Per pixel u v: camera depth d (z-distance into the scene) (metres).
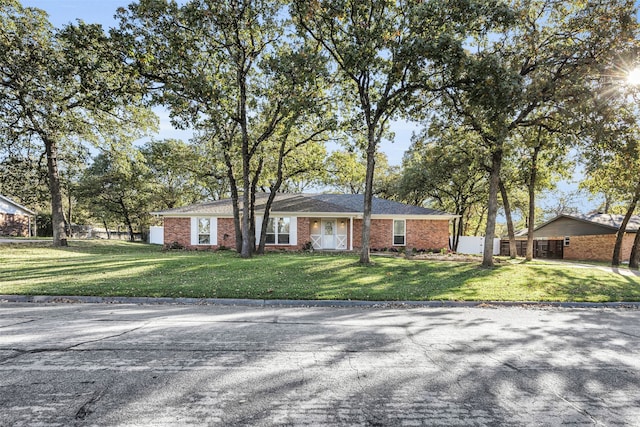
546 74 12.78
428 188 29.47
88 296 8.13
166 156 23.20
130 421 2.85
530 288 10.30
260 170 19.34
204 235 23.33
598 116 11.98
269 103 17.08
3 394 3.29
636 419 3.03
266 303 7.96
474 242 32.94
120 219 39.44
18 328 5.60
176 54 13.51
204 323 6.08
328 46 14.67
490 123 12.81
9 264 13.34
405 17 12.32
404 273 12.50
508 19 11.73
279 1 14.45
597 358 4.59
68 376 3.72
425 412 3.08
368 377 3.83
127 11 12.84
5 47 15.34
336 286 9.77
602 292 10.05
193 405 3.14
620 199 19.94
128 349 4.62
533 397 3.42
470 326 6.18
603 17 12.16
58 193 21.02
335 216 23.16
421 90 14.52
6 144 18.45
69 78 13.77
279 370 3.99
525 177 20.91
